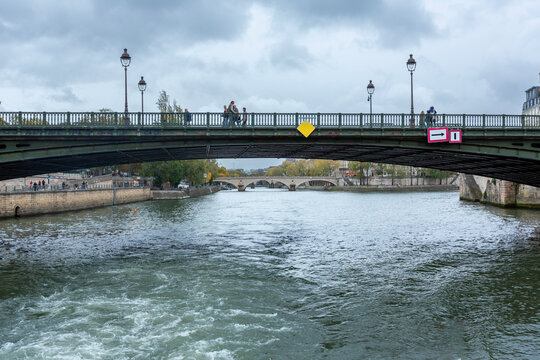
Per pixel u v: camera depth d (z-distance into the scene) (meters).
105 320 15.58
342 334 14.16
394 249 29.23
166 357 12.55
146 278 21.55
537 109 99.12
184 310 16.61
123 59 25.84
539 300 17.45
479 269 22.91
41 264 24.78
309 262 25.20
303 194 141.12
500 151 26.33
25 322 15.43
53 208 56.91
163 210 66.12
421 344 13.33
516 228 39.28
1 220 47.12
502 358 12.34
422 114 25.72
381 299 17.80
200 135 23.69
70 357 12.55
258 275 22.08
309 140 25.36
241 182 185.75
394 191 143.50
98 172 110.25
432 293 18.55
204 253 28.27
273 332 14.35
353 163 169.12
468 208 62.66
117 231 39.59
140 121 23.30
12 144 22.42
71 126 22.44
